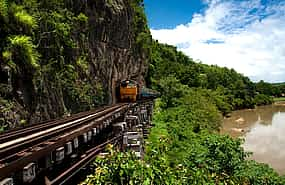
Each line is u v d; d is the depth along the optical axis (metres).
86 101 25.89
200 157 19.92
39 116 16.56
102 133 14.59
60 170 8.27
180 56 129.38
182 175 7.43
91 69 29.97
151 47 75.69
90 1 31.44
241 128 64.38
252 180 19.08
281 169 35.22
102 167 6.79
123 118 20.17
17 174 6.29
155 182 6.47
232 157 19.98
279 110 102.62
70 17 25.52
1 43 14.75
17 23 16.47
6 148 7.28
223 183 9.03
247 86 124.06
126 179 6.46
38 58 17.31
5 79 14.13
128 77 50.69
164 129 36.94
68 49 24.27
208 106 65.25
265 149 45.16
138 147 16.61
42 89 17.36
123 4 42.00
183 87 75.50
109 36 36.91
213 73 122.62
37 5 20.31
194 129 44.78
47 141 7.72
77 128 10.31
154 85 72.25
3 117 13.12
